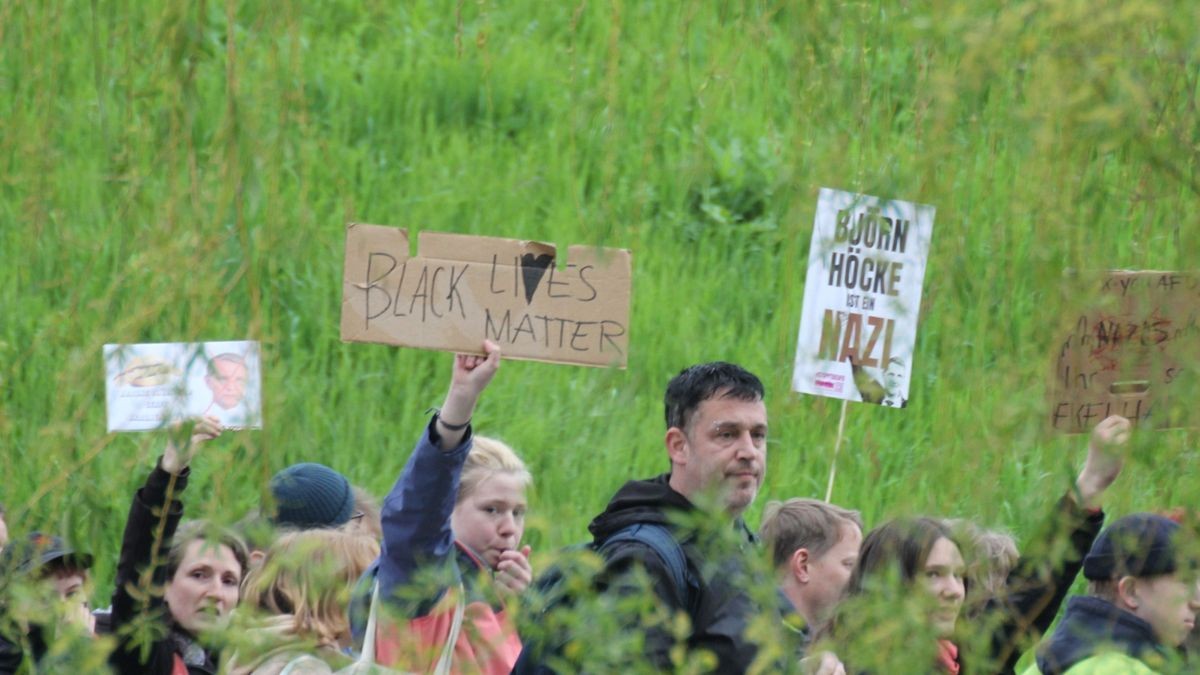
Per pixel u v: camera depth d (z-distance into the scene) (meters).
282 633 13.33
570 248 14.57
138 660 14.45
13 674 13.98
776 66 16.05
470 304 14.62
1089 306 10.93
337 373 28.81
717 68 13.63
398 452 27.28
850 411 17.84
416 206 32.34
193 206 12.17
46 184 14.26
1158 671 12.25
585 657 11.04
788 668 11.16
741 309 30.86
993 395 11.45
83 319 13.61
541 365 28.94
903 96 12.39
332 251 30.25
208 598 15.09
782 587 16.28
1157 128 10.53
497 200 32.59
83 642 11.96
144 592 12.79
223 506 12.43
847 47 12.61
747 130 34.19
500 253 14.62
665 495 13.74
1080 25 9.92
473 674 12.24
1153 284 11.73
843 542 16.31
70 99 24.30
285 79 12.36
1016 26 10.02
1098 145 10.34
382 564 14.12
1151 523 13.33
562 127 33.22
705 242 32.06
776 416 13.25
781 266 30.97
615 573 12.89
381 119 35.41
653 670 11.18
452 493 14.16
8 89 14.31
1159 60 10.23
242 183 11.98
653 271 31.20
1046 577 11.88
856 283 14.61
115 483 13.66
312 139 14.82
